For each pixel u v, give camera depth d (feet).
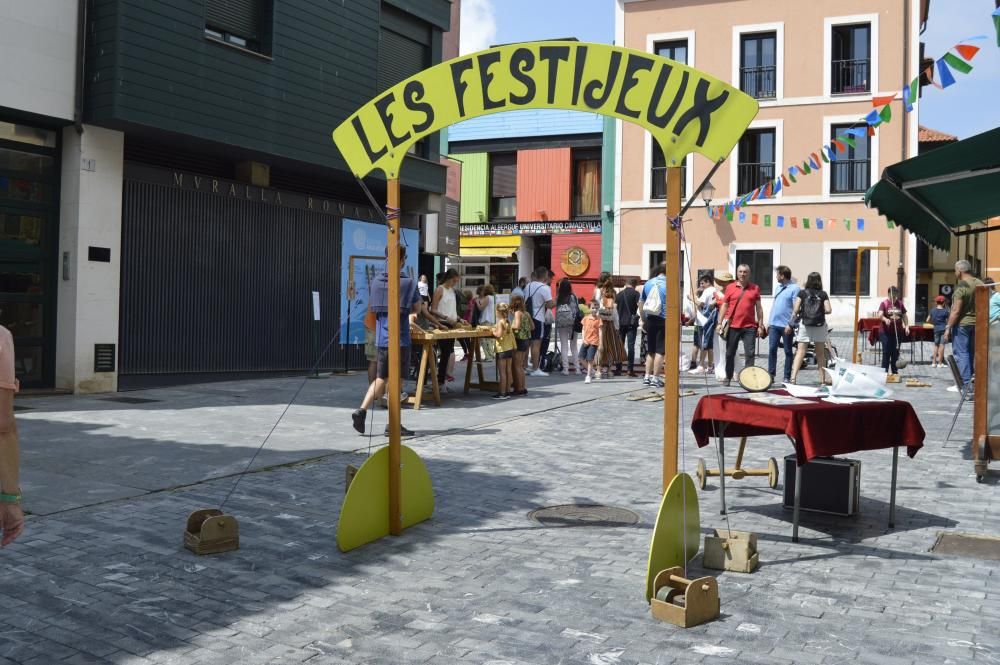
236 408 34.40
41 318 37.27
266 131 44.16
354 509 16.61
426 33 58.90
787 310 45.83
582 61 16.31
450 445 27.43
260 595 13.91
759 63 101.24
